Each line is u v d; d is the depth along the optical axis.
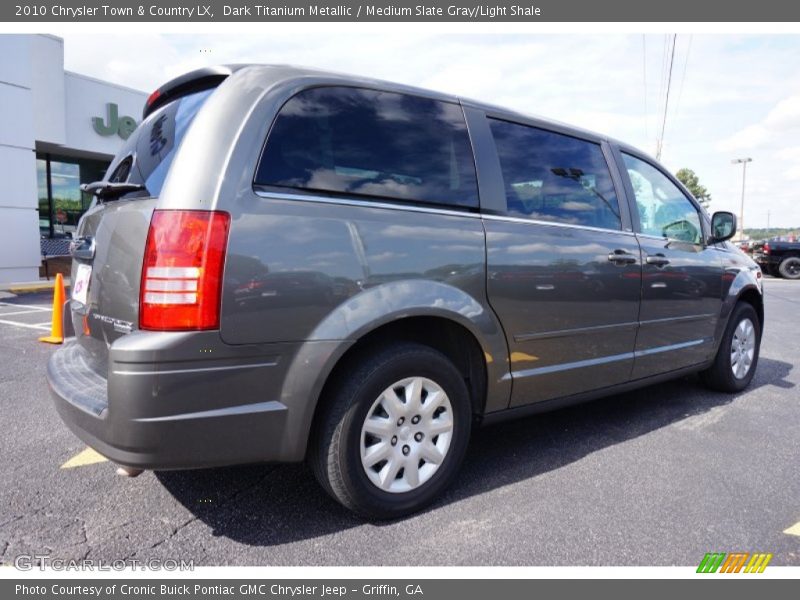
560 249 3.07
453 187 2.74
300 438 2.24
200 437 2.06
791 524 2.57
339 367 2.41
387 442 2.46
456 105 2.90
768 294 13.04
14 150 11.54
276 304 2.14
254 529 2.45
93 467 3.00
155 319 2.02
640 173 3.90
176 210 2.04
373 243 2.38
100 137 15.26
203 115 2.21
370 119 2.56
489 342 2.76
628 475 3.04
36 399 4.12
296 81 2.38
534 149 3.18
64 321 3.03
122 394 1.99
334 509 2.63
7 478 2.86
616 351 3.48
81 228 2.87
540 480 2.97
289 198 2.23
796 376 5.30
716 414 4.10
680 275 3.88
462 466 3.14
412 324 2.69
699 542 2.41
